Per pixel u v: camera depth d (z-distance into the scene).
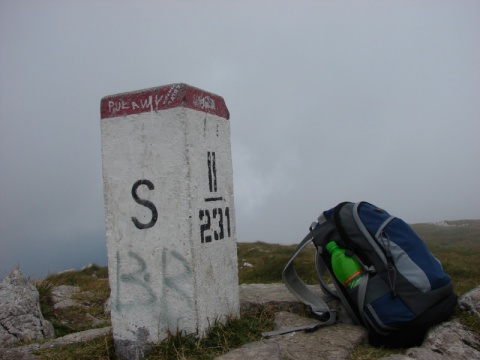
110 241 1.24
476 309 1.28
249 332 1.27
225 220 1.32
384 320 1.17
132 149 1.21
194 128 1.19
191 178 1.16
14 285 1.83
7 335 1.62
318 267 1.54
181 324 1.17
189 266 1.15
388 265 1.19
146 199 1.20
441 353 1.11
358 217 1.27
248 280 2.83
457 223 13.30
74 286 3.16
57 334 1.75
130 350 1.21
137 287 1.21
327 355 1.09
